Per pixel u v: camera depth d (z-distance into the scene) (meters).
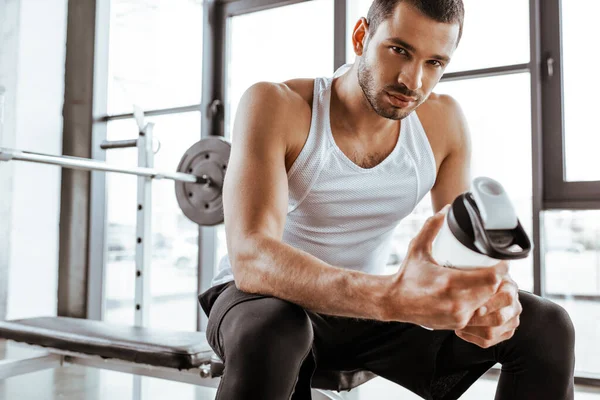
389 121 0.96
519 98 2.40
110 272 3.36
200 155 2.05
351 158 0.97
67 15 3.28
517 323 0.68
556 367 0.76
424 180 1.03
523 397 0.78
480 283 0.55
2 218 2.99
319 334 0.91
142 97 3.24
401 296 0.61
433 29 0.77
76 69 3.25
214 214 2.02
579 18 2.34
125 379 2.62
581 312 2.38
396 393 2.25
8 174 3.00
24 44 3.07
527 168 2.38
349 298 0.66
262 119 0.90
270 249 0.74
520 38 2.38
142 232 1.98
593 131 2.31
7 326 1.61
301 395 0.78
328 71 2.77
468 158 1.11
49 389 2.44
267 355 0.65
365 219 1.01
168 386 2.50
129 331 1.54
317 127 0.95
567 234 2.38
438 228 0.59
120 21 3.33
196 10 3.08
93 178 3.23
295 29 2.87
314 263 0.71
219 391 0.67
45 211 3.18
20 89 3.06
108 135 3.31
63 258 3.22
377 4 0.83
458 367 0.86
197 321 2.96
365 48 0.86
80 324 1.64
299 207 0.99
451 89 2.54
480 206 0.53
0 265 2.97
